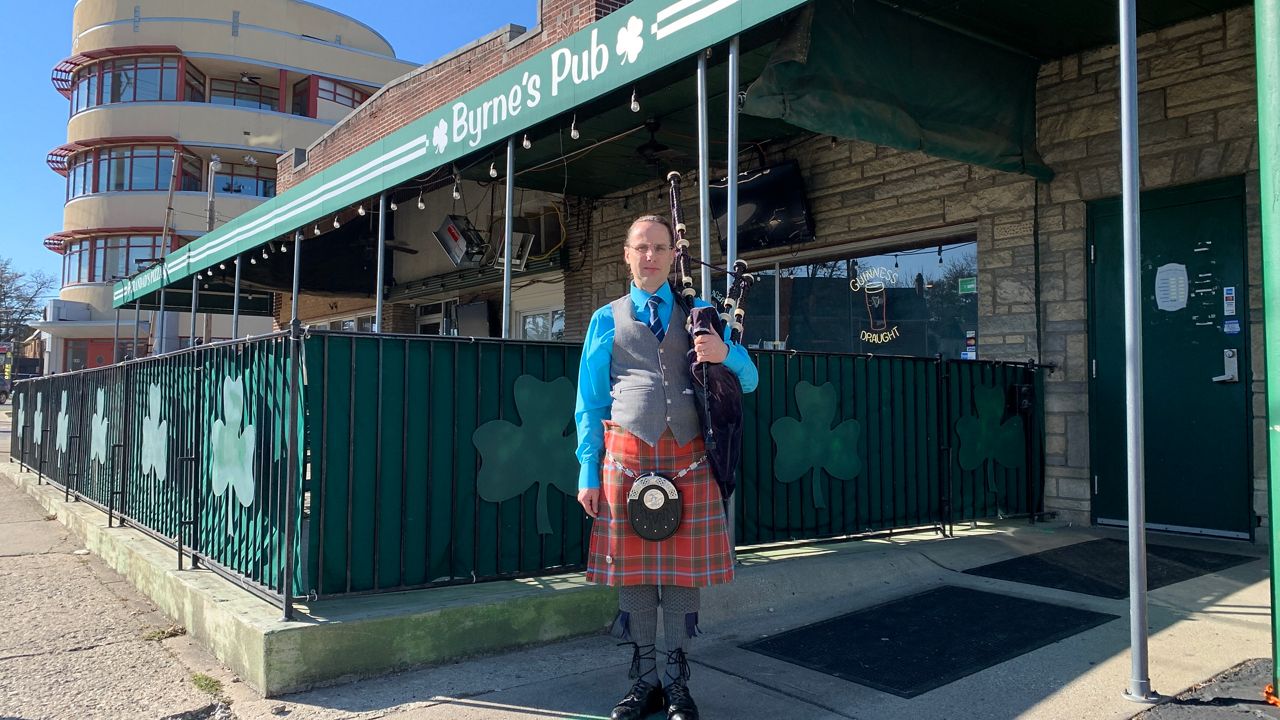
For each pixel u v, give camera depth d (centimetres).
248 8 4222
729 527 452
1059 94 681
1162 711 301
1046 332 686
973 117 625
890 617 425
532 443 434
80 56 4125
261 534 394
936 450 604
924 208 774
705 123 471
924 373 601
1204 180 604
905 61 572
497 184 1181
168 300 1858
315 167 1608
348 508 380
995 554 551
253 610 371
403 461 394
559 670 362
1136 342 317
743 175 909
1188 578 481
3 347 5219
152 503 578
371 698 329
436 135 709
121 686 347
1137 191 318
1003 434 645
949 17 591
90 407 770
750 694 329
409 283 1539
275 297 2050
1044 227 691
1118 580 480
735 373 302
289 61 4297
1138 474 316
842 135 538
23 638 420
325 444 372
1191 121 608
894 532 579
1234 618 407
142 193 4056
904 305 812
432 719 307
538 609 394
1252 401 577
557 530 442
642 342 296
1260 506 570
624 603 305
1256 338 576
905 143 576
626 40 519
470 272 1359
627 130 835
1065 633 389
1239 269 588
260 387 399
